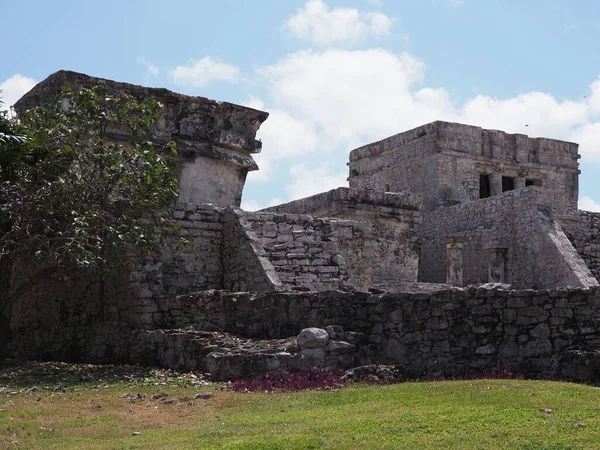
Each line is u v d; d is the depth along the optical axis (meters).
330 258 20.56
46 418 10.51
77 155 17.00
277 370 12.77
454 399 10.13
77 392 12.59
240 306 15.41
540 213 30.19
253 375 12.83
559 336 12.41
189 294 16.67
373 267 24.08
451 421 8.81
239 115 25.52
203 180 24.77
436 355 13.16
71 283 19.50
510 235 30.89
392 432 8.52
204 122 24.69
